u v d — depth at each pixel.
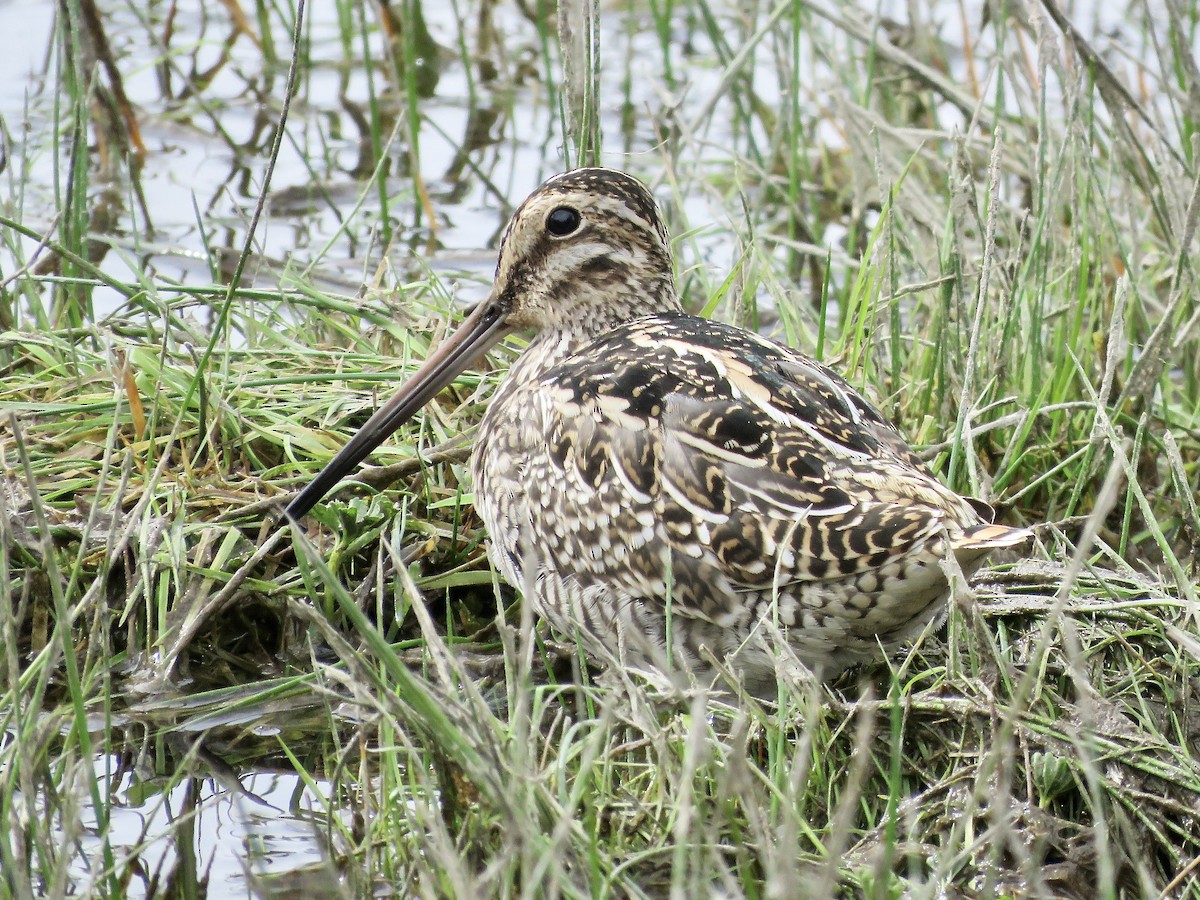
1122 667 9.59
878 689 9.58
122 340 12.34
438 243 15.95
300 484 11.14
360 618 7.91
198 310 14.38
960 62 19.25
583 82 12.71
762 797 8.37
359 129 18.48
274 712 10.01
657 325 10.05
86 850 8.71
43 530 8.23
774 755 8.43
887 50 16.05
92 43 17.14
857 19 16.44
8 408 10.77
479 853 8.02
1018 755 8.79
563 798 7.90
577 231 10.60
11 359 12.52
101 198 16.61
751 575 8.73
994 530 8.22
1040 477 11.37
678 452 8.95
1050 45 13.02
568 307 10.73
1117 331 10.76
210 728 9.86
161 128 18.27
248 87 19.22
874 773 8.91
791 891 6.79
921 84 17.38
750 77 17.58
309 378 11.68
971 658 9.02
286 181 17.20
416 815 8.06
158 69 19.23
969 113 16.53
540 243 10.66
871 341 12.27
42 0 21.03
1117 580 10.17
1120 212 15.06
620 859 7.91
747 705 8.60
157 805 8.77
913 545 8.29
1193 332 13.15
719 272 15.30
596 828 7.79
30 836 8.01
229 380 11.84
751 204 17.00
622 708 8.63
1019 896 8.14
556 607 9.69
